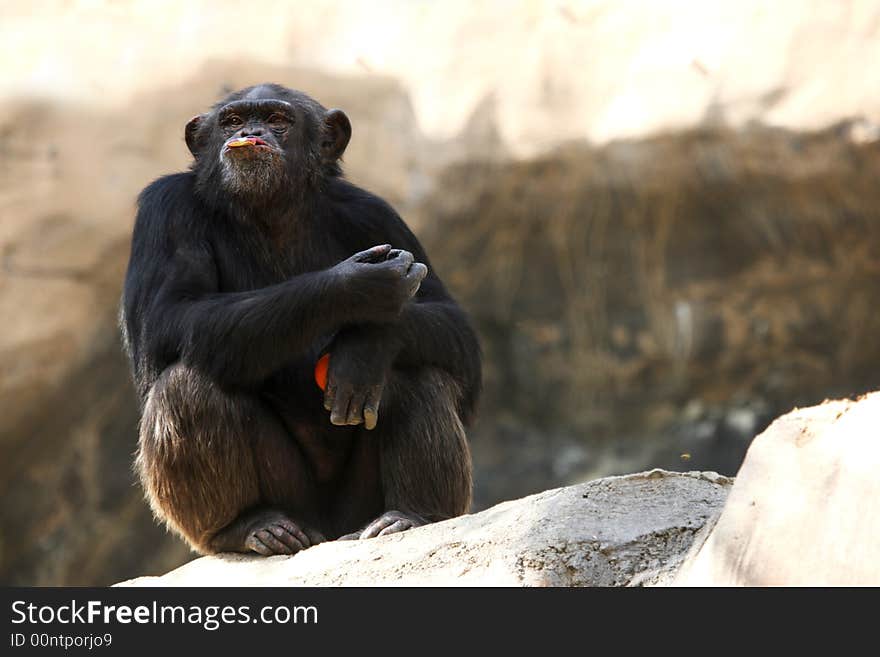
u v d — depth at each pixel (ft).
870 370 205.36
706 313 207.21
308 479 76.64
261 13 212.43
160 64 203.10
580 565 54.85
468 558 58.29
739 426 207.00
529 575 54.85
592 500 59.88
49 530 193.26
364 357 70.69
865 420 46.19
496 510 64.28
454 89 206.59
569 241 205.77
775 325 205.87
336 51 210.59
